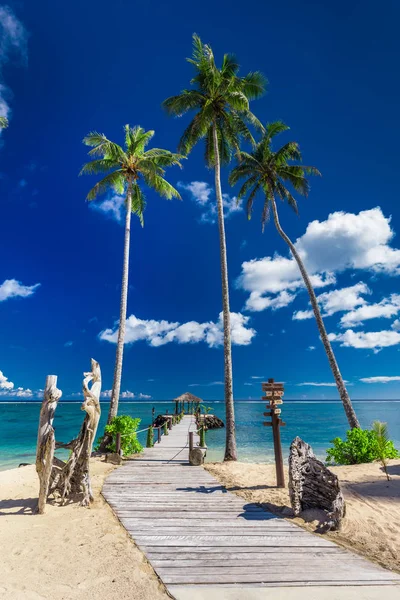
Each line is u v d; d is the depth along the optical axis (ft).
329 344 53.67
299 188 67.26
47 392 22.00
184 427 90.43
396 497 23.67
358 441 39.34
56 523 18.58
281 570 13.19
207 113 51.78
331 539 16.61
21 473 33.35
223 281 47.44
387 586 11.98
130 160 59.11
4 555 14.52
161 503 22.31
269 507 21.39
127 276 56.59
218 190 50.90
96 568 13.32
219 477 29.99
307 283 58.44
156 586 11.94
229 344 44.75
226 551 15.02
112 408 49.60
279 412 27.61
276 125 67.82
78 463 23.06
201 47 52.95
